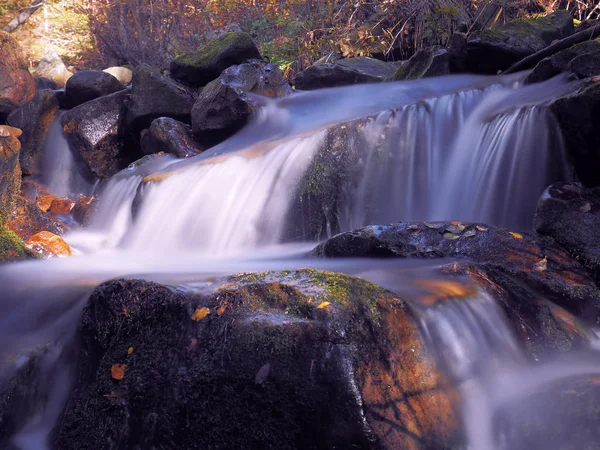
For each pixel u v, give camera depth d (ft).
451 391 9.34
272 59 41.81
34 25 73.31
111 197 25.49
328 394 8.54
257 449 8.66
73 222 25.70
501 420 9.36
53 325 12.84
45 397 11.62
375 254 13.34
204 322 9.46
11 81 30.30
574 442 8.79
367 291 9.58
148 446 9.09
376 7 37.24
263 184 20.02
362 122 19.85
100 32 61.62
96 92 33.04
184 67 31.30
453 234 13.25
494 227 13.50
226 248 19.92
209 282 10.87
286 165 19.89
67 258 18.29
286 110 26.16
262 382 8.80
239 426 8.79
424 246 13.05
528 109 16.78
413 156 19.27
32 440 10.92
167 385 9.27
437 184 18.76
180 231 20.80
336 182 19.45
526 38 25.02
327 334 8.79
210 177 20.99
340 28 39.01
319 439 8.48
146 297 10.21
